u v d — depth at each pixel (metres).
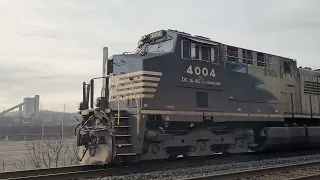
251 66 13.86
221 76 12.47
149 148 10.31
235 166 10.82
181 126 11.39
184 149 11.57
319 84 17.67
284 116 14.98
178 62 11.23
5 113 101.12
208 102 11.89
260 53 14.51
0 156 31.66
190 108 11.33
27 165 25.80
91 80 11.06
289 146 14.92
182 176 8.88
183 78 11.28
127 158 10.16
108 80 11.02
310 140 15.62
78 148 10.47
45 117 106.69
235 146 12.98
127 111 10.17
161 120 10.72
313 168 10.17
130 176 8.77
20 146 43.28
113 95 11.31
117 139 9.70
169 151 11.28
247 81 13.48
